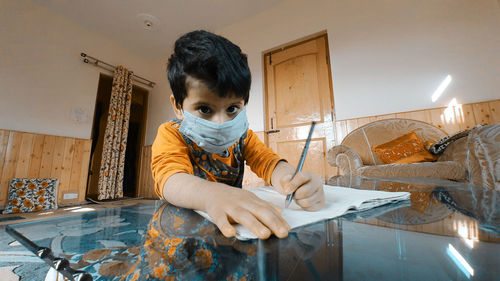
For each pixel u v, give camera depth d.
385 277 0.11
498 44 1.82
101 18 3.05
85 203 2.87
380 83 2.23
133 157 4.03
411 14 2.18
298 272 0.12
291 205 0.36
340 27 2.51
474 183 0.86
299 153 2.60
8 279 0.69
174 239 0.20
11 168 2.35
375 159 1.99
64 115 2.84
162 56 3.95
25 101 2.53
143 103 4.10
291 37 2.81
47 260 0.14
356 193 0.45
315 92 2.62
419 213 0.29
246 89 0.46
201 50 0.42
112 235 0.21
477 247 0.16
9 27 2.48
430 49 2.06
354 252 0.15
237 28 3.25
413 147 1.74
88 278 0.12
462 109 1.86
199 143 0.54
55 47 2.85
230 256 0.16
